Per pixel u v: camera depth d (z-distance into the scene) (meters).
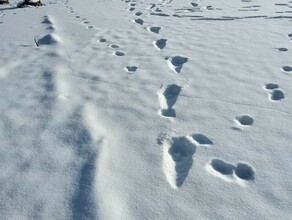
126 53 2.02
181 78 1.64
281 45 2.02
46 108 1.38
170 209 0.88
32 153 1.11
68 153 1.10
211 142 1.16
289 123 1.24
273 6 3.08
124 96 1.49
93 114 1.34
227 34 2.30
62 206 0.89
